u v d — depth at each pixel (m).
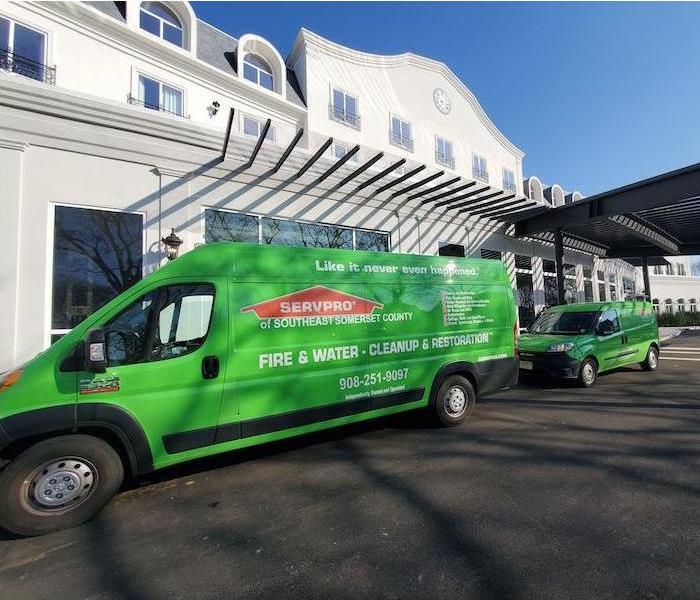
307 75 18.38
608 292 24.47
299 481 3.88
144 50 14.37
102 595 2.36
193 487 3.82
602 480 3.69
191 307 3.78
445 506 3.28
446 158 22.70
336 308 4.59
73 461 3.18
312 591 2.33
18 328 6.41
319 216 9.84
